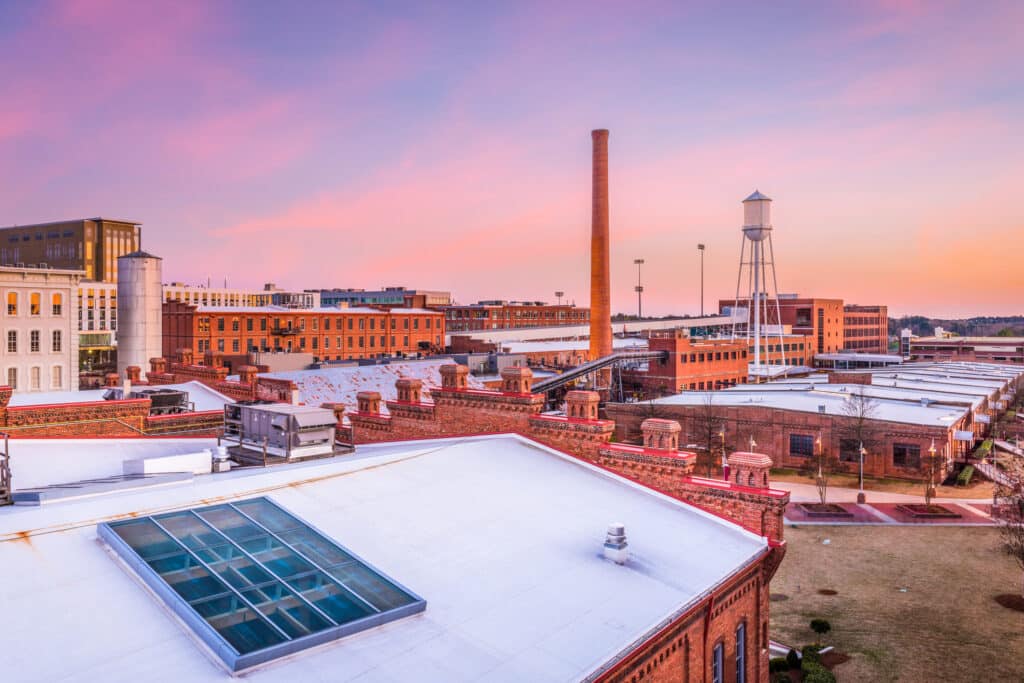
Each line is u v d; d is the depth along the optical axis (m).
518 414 23.25
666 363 117.06
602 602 13.98
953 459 65.06
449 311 181.75
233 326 114.38
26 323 85.12
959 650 29.09
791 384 100.50
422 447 23.95
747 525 18.69
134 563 12.42
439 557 14.77
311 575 13.05
